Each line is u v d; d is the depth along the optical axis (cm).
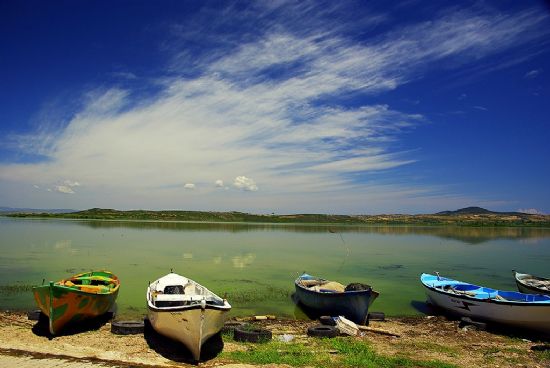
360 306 1662
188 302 1405
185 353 1258
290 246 5125
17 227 7562
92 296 1458
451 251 4906
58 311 1355
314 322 1716
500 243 6359
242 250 4441
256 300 2078
